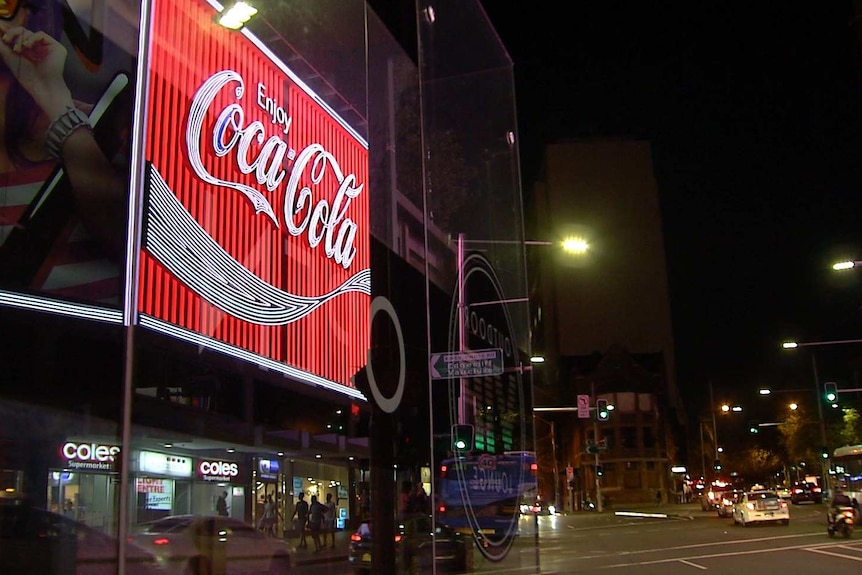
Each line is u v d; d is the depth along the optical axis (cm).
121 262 436
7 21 409
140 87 461
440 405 655
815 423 5456
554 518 5303
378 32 691
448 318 698
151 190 457
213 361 479
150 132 463
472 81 846
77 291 416
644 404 8962
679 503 8856
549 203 9644
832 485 3200
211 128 506
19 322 392
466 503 661
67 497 399
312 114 606
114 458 415
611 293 9500
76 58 434
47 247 409
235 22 519
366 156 662
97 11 447
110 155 441
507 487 748
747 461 9325
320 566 527
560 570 1753
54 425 397
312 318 568
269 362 522
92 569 399
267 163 549
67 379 405
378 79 686
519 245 882
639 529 3472
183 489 448
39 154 412
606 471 8781
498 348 774
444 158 761
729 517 4344
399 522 577
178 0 494
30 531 384
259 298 523
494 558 699
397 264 654
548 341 9562
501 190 877
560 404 9350
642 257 9525
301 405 542
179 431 450
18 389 387
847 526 2498
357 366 607
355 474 574
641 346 9444
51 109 420
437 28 779
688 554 2112
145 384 436
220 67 521
